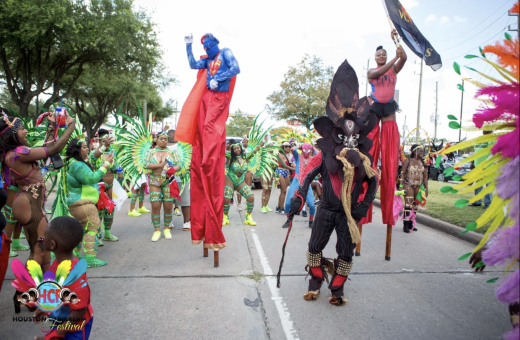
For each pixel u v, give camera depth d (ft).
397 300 13.57
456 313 12.49
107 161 16.84
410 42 16.90
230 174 26.86
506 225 7.89
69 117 13.04
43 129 18.47
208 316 12.18
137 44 63.16
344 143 12.73
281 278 15.80
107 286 14.70
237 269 16.85
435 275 16.30
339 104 13.08
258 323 11.78
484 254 8.14
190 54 17.07
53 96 64.39
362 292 14.32
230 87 17.17
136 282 15.17
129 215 30.73
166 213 23.08
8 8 47.67
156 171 22.40
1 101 90.58
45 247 8.08
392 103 17.72
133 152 23.68
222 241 17.17
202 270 16.69
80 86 90.53
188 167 24.53
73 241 8.04
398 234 24.86
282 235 24.07
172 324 11.60
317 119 13.03
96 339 10.65
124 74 71.41
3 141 12.12
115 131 23.95
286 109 111.75
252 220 27.63
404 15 17.26
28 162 12.42
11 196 16.71
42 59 63.82
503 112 8.00
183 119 16.84
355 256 19.22
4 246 10.77
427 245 21.75
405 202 25.44
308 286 14.92
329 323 11.78
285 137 35.50
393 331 11.24
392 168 17.76
